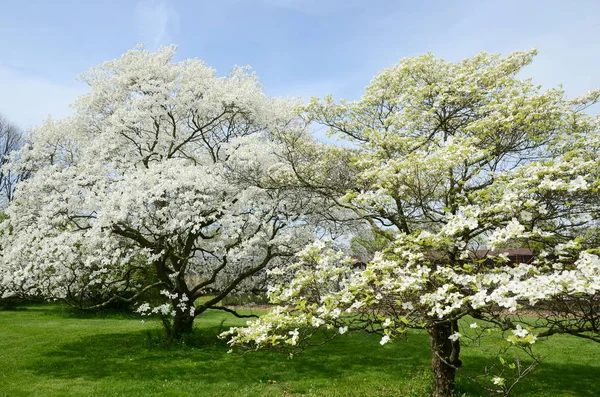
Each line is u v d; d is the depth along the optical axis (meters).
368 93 9.55
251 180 11.55
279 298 6.06
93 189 11.70
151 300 20.98
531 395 8.83
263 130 14.93
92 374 10.73
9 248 11.55
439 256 6.10
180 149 14.89
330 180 9.69
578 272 4.23
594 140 6.84
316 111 9.84
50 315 23.16
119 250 11.41
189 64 14.60
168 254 12.50
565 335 15.34
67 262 11.42
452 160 6.22
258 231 13.00
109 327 18.89
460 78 8.05
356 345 14.35
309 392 9.29
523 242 5.64
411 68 8.88
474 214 5.27
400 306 5.58
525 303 4.89
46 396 8.99
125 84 13.77
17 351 13.47
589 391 9.16
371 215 8.42
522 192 5.25
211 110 13.96
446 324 7.18
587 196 5.63
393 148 8.20
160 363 11.78
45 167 12.23
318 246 6.00
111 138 12.86
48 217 11.18
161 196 11.45
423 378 9.91
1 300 26.23
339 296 5.76
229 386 9.73
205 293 14.74
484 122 7.03
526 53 8.60
